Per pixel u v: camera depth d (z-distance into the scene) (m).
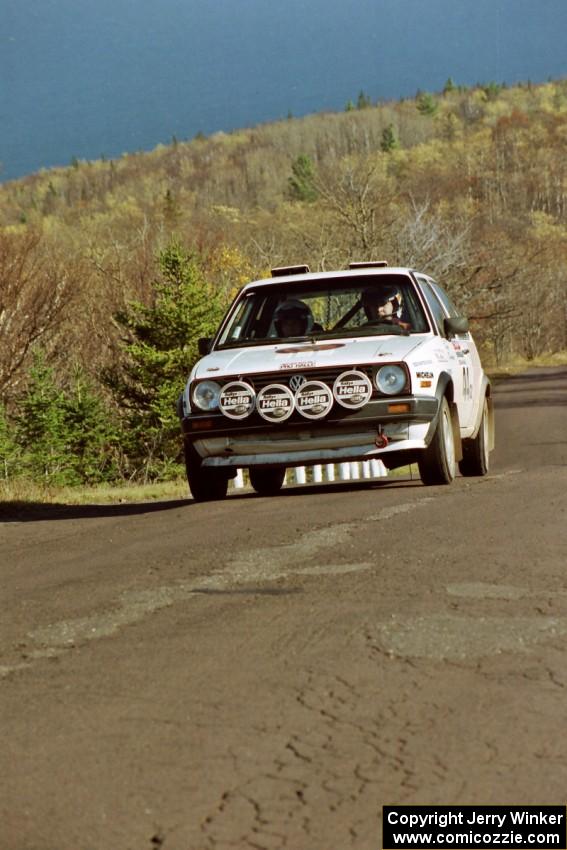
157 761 4.21
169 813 3.77
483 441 15.45
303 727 4.54
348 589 6.98
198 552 8.73
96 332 57.00
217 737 4.45
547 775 4.07
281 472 15.98
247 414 12.06
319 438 12.03
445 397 12.87
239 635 5.95
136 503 16.75
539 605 6.45
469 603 6.52
